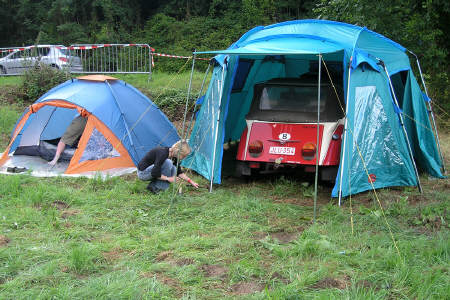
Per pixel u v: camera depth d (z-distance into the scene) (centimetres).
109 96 898
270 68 1019
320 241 513
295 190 769
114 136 864
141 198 700
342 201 705
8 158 929
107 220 605
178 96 1471
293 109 789
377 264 464
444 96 1427
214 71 871
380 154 748
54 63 1734
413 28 1217
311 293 407
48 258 478
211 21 2678
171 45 2575
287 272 453
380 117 751
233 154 1054
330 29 840
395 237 547
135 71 1822
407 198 696
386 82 770
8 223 576
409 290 414
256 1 2614
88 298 398
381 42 866
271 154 761
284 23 915
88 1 2808
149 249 507
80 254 463
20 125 917
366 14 1185
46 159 929
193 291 415
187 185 768
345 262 473
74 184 784
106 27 2638
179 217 623
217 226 586
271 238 549
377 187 741
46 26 2791
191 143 895
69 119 1005
